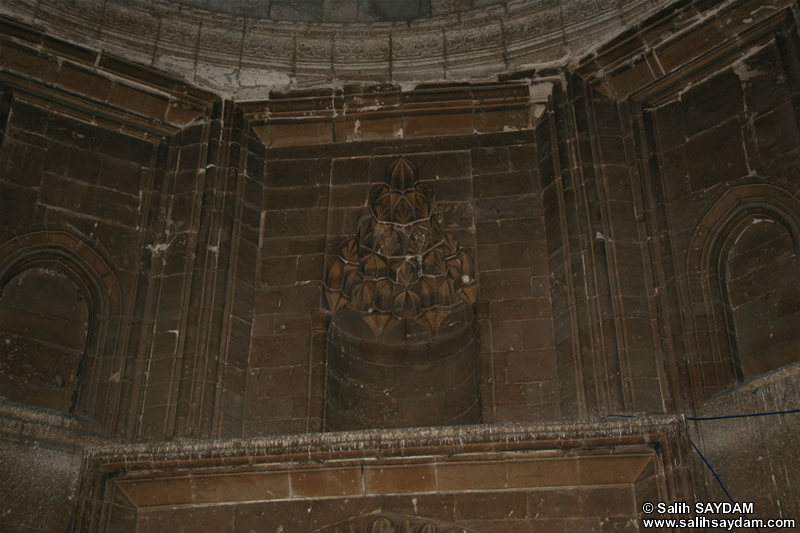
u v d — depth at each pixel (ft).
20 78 52.80
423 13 57.88
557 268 49.65
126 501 45.29
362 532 43.80
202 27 56.59
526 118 54.85
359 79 56.29
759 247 46.47
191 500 45.09
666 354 45.98
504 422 46.42
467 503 43.78
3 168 50.67
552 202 51.49
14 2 53.11
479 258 51.08
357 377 51.62
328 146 55.67
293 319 50.37
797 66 47.44
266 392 48.49
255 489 44.86
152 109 55.01
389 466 44.32
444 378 51.52
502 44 55.88
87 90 53.98
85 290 50.44
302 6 58.49
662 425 43.19
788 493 39.91
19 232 49.70
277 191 54.39
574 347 46.98
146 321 50.11
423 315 52.75
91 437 46.26
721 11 50.34
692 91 51.31
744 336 45.50
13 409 44.98
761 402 41.96
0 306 48.26
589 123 52.54
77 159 52.65
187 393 47.32
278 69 56.54
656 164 50.55
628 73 52.75
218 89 55.93
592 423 43.60
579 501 43.09
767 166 47.09
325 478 44.60
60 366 48.47
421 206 53.26
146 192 53.57
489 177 53.47
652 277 48.03
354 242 52.65
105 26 54.80
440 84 55.62
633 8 53.26
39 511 44.09
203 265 50.72
